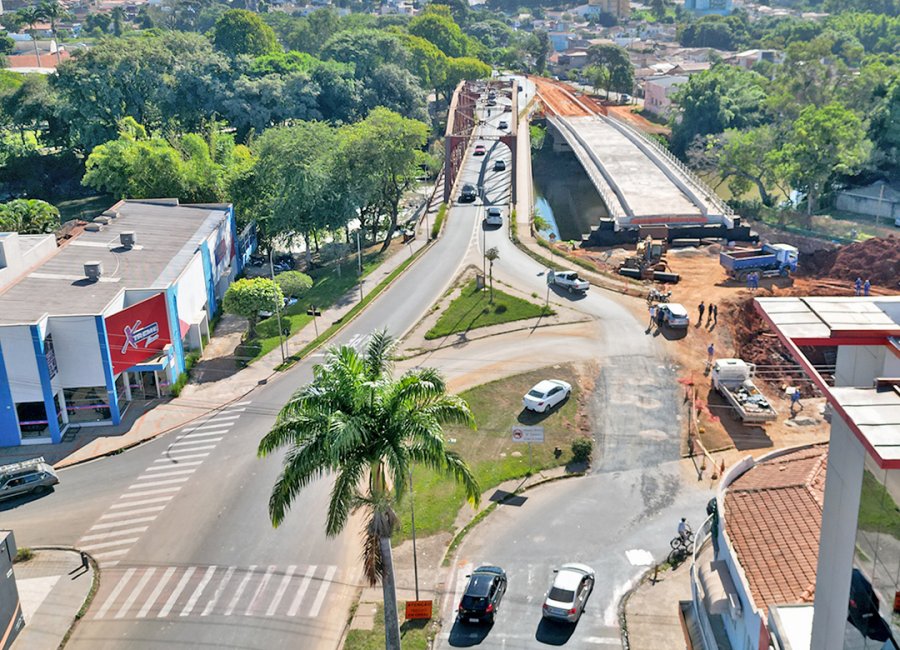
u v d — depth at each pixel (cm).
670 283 9594
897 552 2317
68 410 6875
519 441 5859
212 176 11938
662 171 14612
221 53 18812
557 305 8888
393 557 5144
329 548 5312
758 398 6744
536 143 19700
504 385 7194
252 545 5353
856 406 2522
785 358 7950
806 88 15925
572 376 7331
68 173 16950
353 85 18825
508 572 4962
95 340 6700
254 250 11756
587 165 15550
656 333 8150
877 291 9806
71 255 8481
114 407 6881
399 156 11238
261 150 11125
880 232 12112
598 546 5178
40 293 7331
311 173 10769
